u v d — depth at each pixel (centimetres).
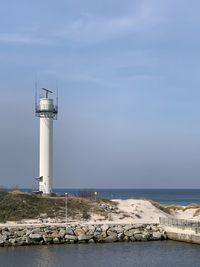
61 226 5909
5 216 6419
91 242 5825
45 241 5681
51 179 8031
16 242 5578
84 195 7956
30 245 5594
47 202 6944
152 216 7156
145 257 4881
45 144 8006
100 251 5222
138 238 6000
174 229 6097
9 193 7119
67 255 4978
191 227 5903
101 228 6006
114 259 4775
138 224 6225
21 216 6450
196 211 8306
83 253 5094
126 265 4503
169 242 5888
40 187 7962
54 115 8119
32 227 5806
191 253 5097
